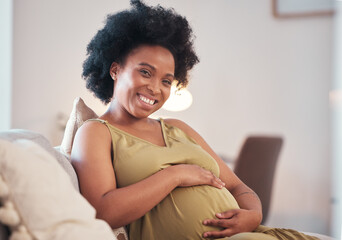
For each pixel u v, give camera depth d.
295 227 4.55
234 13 4.67
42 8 4.40
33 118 4.36
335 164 4.50
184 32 1.63
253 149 2.98
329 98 4.52
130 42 1.52
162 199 1.37
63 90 4.42
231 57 4.68
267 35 4.62
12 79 4.32
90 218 0.93
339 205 4.46
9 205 0.85
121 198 1.24
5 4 4.19
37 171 0.88
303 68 4.56
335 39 4.49
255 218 1.41
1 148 0.87
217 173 1.58
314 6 4.52
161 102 1.53
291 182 4.59
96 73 1.68
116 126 1.50
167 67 1.52
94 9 4.48
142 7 1.58
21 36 4.36
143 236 1.36
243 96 4.67
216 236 1.33
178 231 1.34
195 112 4.74
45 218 0.85
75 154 1.37
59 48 4.42
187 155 1.49
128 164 1.38
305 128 4.56
